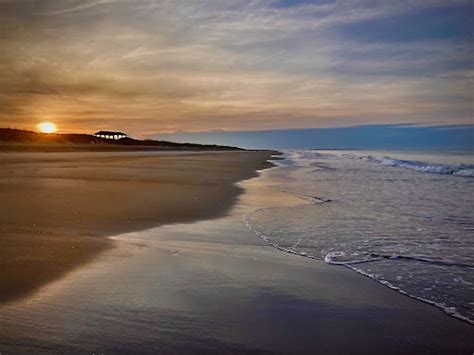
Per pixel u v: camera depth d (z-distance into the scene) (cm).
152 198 1288
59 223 864
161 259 639
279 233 862
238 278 572
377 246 764
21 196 1259
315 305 487
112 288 507
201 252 695
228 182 1944
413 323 443
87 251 659
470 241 804
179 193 1436
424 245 775
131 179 1923
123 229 838
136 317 431
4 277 525
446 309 480
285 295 516
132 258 636
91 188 1512
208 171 2689
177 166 3120
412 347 391
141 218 961
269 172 2809
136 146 10556
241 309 468
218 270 603
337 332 420
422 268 636
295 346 389
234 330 416
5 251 639
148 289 511
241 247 743
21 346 363
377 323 442
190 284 538
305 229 904
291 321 443
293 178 2309
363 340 404
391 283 566
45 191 1392
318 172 2869
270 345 389
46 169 2512
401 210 1170
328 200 1384
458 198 1443
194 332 407
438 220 1022
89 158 4203
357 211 1152
